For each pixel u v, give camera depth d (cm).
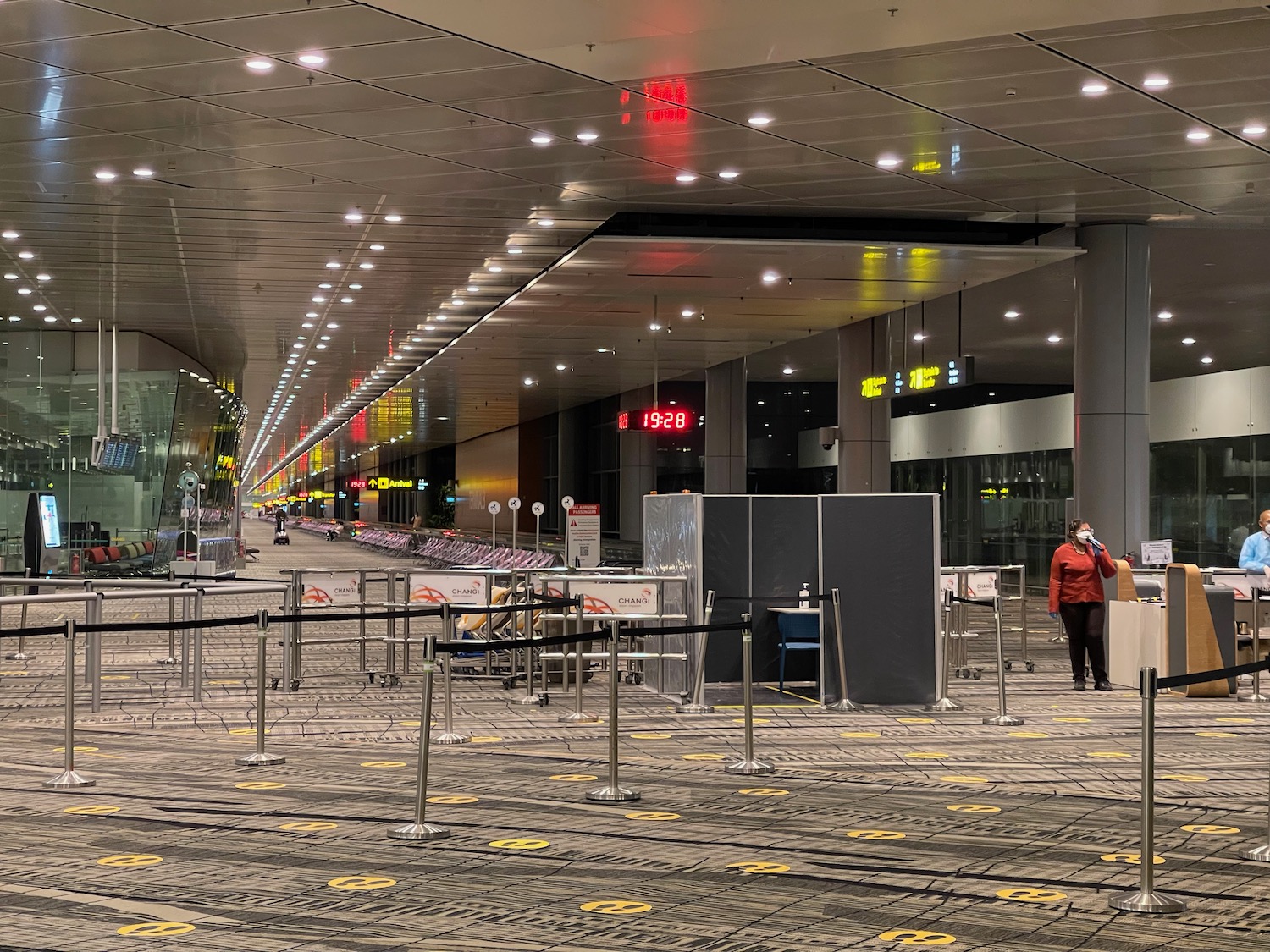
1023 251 1759
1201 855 607
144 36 1068
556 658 1297
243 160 1470
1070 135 1364
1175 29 1035
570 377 3738
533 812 700
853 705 1120
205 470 3566
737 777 805
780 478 4609
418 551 4528
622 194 1633
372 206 1700
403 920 498
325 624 1966
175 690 1252
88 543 2986
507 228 1830
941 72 1147
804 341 3281
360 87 1202
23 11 1008
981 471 3519
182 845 623
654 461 4697
